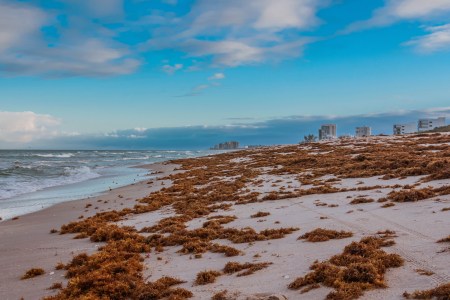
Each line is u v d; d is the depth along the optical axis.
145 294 10.77
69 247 18.31
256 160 69.00
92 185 48.25
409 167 32.94
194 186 40.78
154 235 18.27
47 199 35.84
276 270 11.57
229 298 9.63
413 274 9.65
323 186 28.86
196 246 15.73
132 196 36.47
